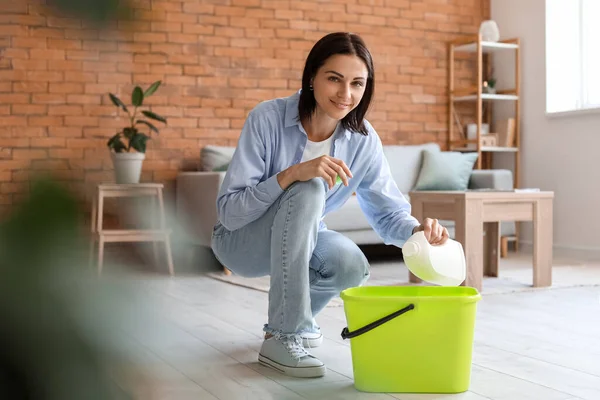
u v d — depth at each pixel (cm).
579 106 558
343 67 187
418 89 607
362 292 189
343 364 211
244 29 545
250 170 197
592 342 246
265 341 204
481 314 300
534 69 588
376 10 590
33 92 420
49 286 20
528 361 217
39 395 20
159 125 521
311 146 204
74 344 20
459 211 365
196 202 469
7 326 20
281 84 557
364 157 210
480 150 584
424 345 175
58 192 20
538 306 320
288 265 193
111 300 21
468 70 626
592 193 536
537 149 585
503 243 548
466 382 180
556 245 564
